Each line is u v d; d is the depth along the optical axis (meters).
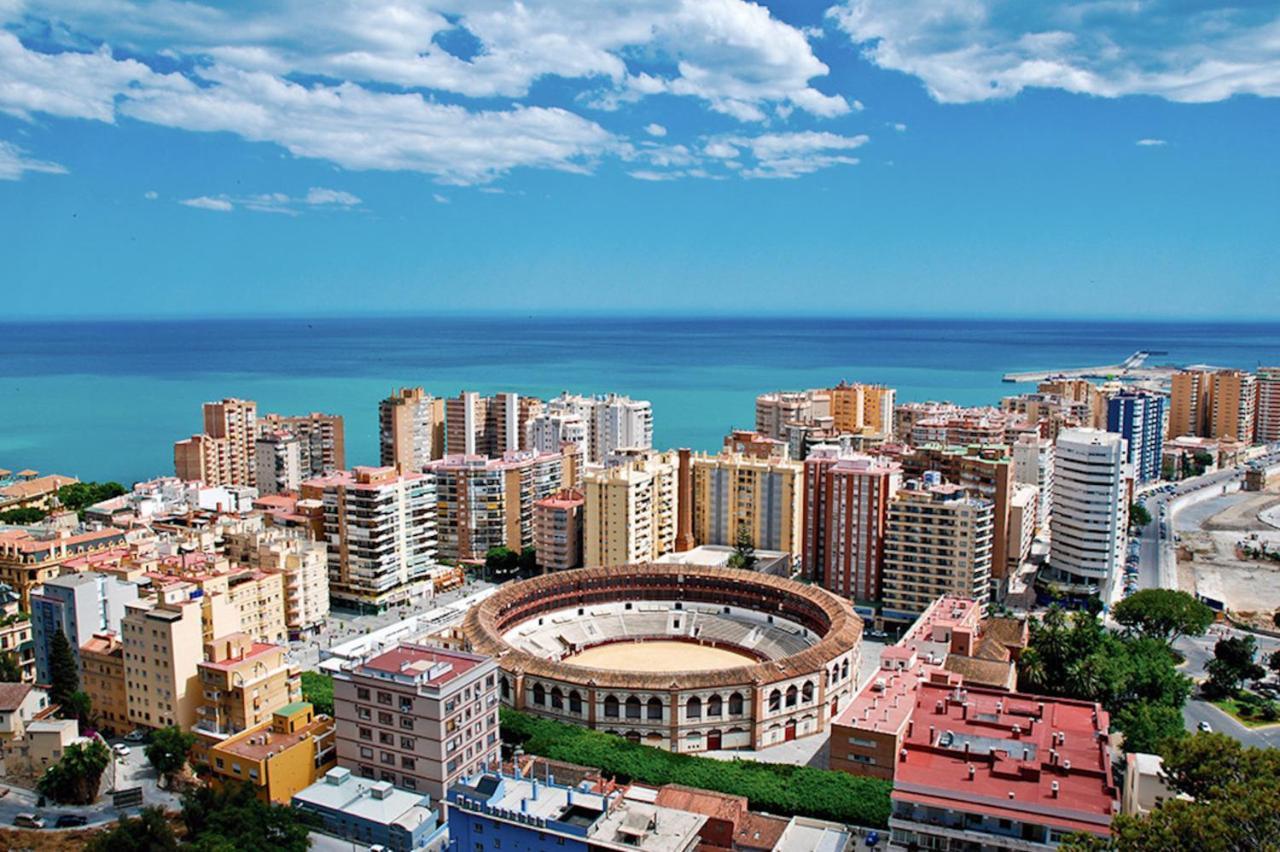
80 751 165.00
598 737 184.62
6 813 162.12
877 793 159.50
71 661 196.50
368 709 163.12
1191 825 103.50
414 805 154.00
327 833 151.62
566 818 125.94
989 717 145.38
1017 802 124.25
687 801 142.75
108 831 150.50
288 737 170.88
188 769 175.50
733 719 199.88
